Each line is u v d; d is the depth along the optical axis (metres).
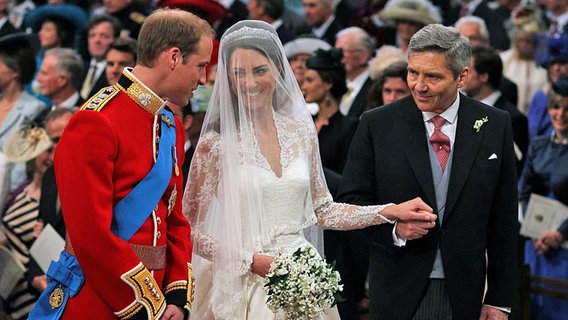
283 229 16.80
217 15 31.53
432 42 16.78
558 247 24.83
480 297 17.30
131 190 14.73
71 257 15.08
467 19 33.34
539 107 28.89
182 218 15.88
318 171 17.72
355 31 30.11
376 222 17.19
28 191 26.16
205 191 16.91
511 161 17.52
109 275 14.28
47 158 26.09
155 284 14.65
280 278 15.91
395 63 25.73
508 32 37.69
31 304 25.02
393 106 17.98
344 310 22.22
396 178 17.45
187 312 15.26
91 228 14.14
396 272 17.41
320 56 24.22
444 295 17.31
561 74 28.06
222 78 16.95
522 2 37.84
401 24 32.75
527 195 26.19
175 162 15.45
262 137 17.00
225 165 16.70
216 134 16.98
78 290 14.80
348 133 23.95
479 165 17.31
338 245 22.41
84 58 35.16
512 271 17.55
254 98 16.89
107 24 33.47
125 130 14.70
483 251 17.30
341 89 24.39
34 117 30.62
